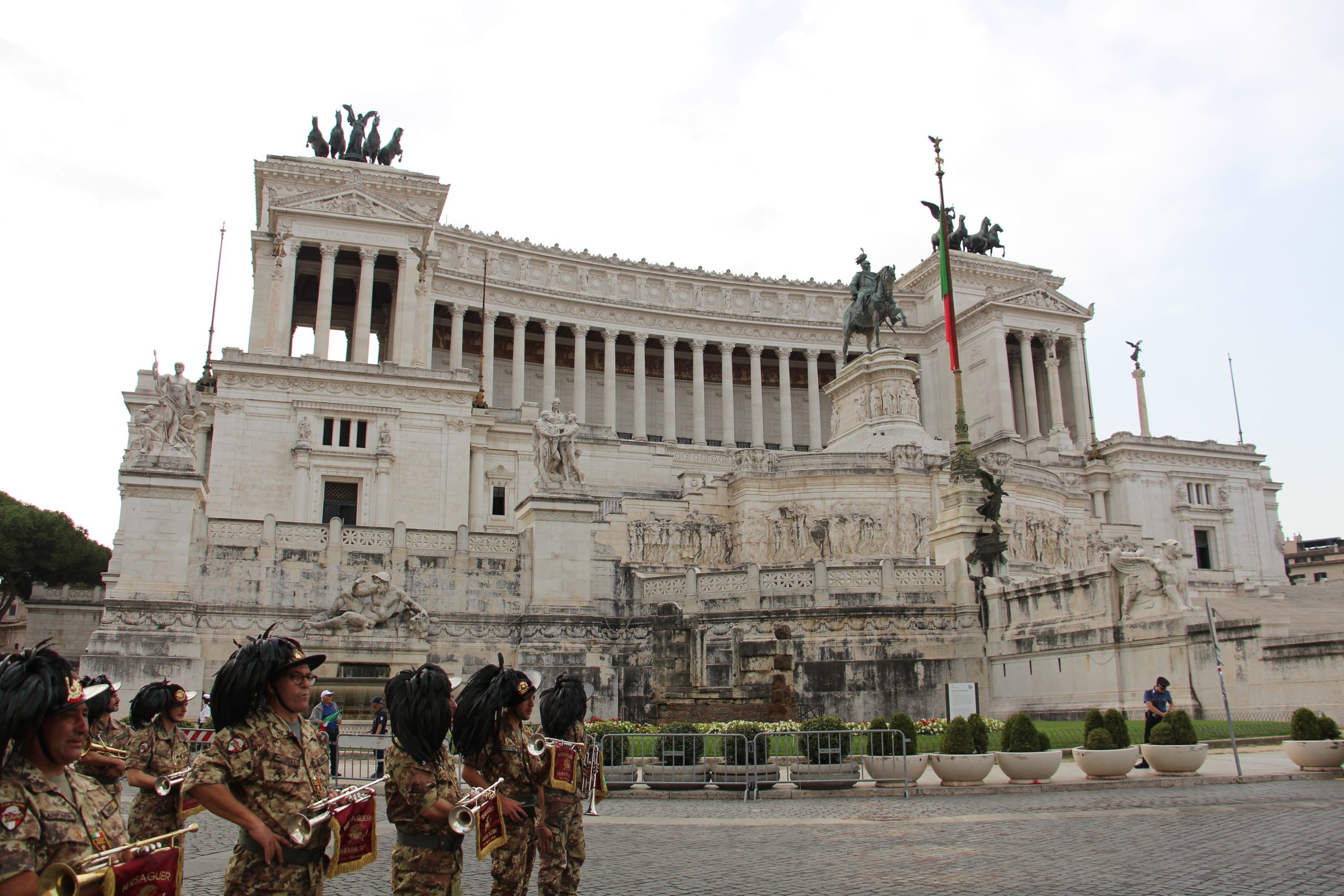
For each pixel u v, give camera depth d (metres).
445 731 8.29
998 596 40.88
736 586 42.44
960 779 22.16
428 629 40.22
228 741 7.32
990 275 119.56
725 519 67.94
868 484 65.69
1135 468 95.38
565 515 42.91
